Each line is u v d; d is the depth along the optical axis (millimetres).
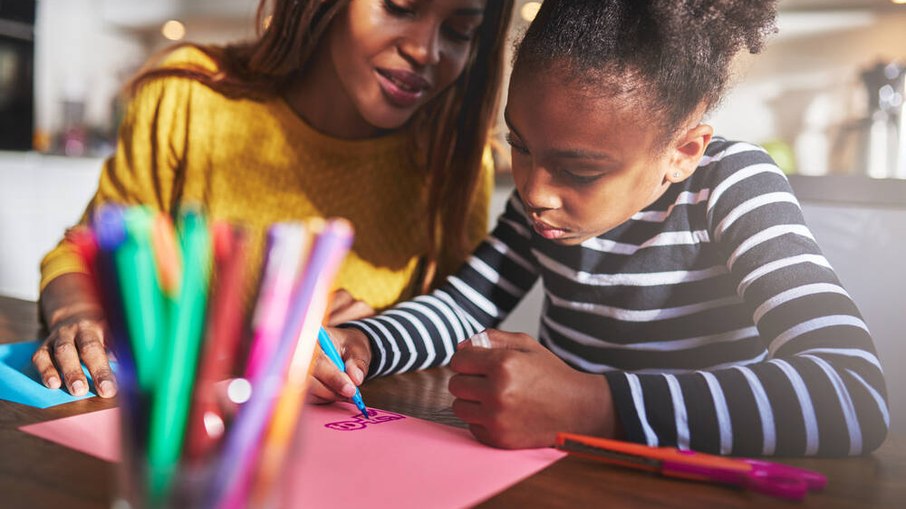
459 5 888
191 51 1127
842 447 507
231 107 1084
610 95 571
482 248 882
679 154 639
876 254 1103
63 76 3404
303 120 1089
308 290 280
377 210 1120
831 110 2604
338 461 457
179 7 3248
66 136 3215
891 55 2510
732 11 607
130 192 1087
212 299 266
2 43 2605
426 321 783
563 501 413
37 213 2719
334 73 1045
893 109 2389
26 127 2729
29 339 832
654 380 520
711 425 498
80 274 880
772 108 2682
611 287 779
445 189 1061
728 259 683
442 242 1098
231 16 3189
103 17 3436
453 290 852
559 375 513
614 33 578
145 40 3746
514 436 493
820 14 2539
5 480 416
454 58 940
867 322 1107
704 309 744
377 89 932
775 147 2469
